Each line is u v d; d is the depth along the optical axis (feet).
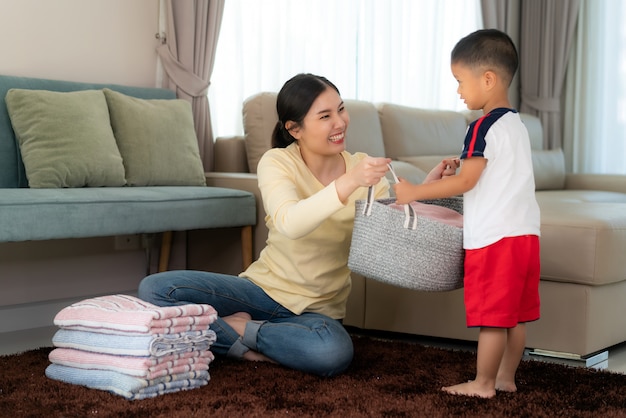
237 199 10.14
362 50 14.96
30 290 10.50
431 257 6.23
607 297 8.48
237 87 12.65
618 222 8.41
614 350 9.13
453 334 8.84
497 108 6.32
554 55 18.39
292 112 7.11
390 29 15.39
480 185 6.17
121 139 10.50
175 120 11.02
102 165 9.90
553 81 18.42
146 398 6.09
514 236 6.07
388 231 6.32
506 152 6.14
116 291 11.62
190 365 6.44
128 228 8.94
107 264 11.46
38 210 8.16
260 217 10.43
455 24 17.11
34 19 10.77
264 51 13.12
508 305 6.06
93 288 11.29
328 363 6.76
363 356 7.75
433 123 14.02
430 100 16.46
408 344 8.42
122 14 11.71
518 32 18.90
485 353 6.19
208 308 6.59
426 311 8.98
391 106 13.46
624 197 14.14
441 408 5.84
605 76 18.26
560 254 8.21
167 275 7.18
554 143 18.44
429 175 7.20
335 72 14.42
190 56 11.96
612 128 18.21
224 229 11.12
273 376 6.80
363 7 14.92
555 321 8.32
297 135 7.29
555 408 5.95
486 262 6.07
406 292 9.09
